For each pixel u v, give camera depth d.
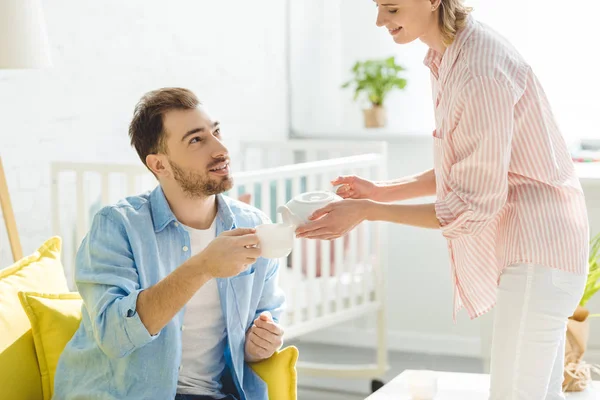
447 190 2.18
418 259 4.78
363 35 4.97
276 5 5.00
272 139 5.00
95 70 3.77
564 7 4.46
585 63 4.46
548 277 2.08
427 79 4.83
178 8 4.24
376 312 4.66
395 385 2.62
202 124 2.06
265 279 2.21
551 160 2.10
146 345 1.98
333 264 4.20
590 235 3.69
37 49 2.65
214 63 4.50
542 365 2.12
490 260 2.24
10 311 2.15
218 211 2.17
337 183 2.49
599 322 3.75
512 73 2.05
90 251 2.00
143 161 2.12
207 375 2.11
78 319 2.20
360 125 5.06
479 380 2.71
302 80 5.13
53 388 2.12
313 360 4.71
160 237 2.08
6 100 3.35
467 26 2.12
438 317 4.77
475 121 2.01
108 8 3.82
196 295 2.09
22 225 3.44
